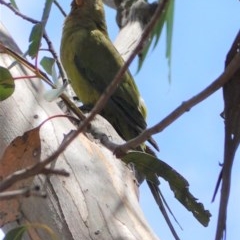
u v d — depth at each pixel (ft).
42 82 18.39
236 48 11.87
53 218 15.97
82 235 15.89
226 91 12.15
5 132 17.47
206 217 17.30
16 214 16.02
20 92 17.93
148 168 17.22
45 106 17.88
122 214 16.34
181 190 17.25
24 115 17.60
